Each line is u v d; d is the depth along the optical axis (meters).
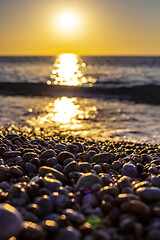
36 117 2.88
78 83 6.77
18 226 0.63
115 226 0.68
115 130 2.26
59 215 0.71
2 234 0.62
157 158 1.10
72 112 3.20
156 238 0.62
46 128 2.34
